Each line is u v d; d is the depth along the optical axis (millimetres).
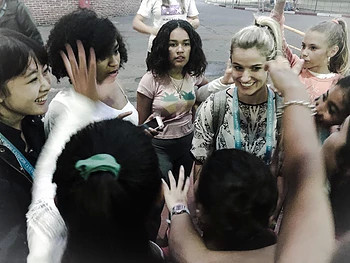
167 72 2266
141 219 814
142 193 788
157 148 2338
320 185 691
